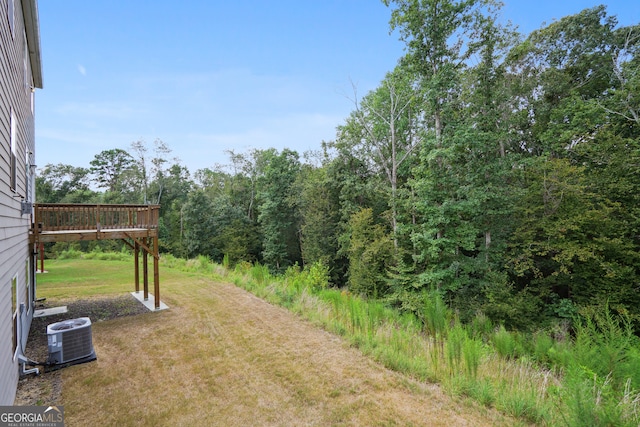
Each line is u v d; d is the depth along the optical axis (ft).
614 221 39.32
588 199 41.47
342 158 76.84
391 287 52.21
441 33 42.96
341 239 70.44
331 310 32.63
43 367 19.13
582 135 46.29
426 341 26.40
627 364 20.61
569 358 23.89
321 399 16.83
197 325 27.73
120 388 17.33
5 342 12.93
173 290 40.60
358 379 19.08
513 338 31.14
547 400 17.08
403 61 46.73
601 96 57.72
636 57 52.90
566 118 54.19
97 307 32.19
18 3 20.21
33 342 23.00
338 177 76.28
